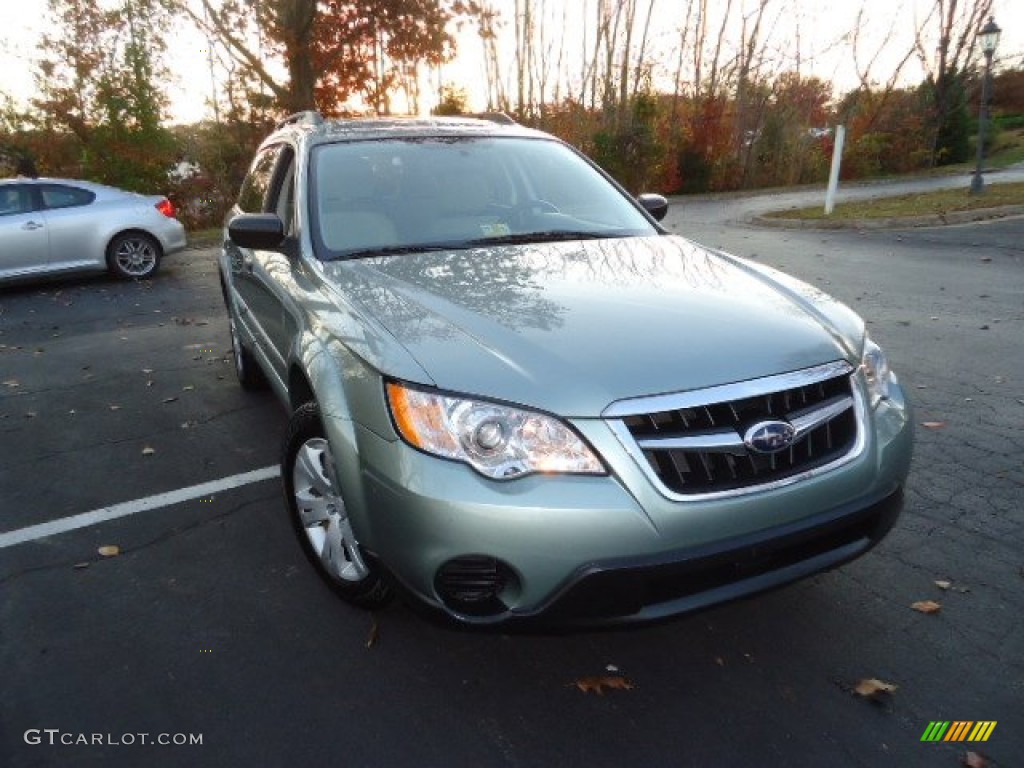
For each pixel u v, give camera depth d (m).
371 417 2.31
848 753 2.20
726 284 2.88
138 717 2.40
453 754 2.23
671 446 2.15
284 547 3.37
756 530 2.21
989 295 7.71
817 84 27.80
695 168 25.12
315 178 3.64
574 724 2.33
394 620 2.83
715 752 2.22
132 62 16.02
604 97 24.78
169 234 10.84
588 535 2.08
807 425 2.30
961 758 2.18
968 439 4.25
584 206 3.86
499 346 2.33
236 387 5.60
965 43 28.23
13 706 2.45
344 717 2.38
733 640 2.69
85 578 3.18
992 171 25.86
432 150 3.93
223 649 2.70
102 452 4.50
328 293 2.91
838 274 9.20
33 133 16.38
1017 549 3.18
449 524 2.11
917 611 2.81
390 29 17.86
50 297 9.71
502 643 2.70
